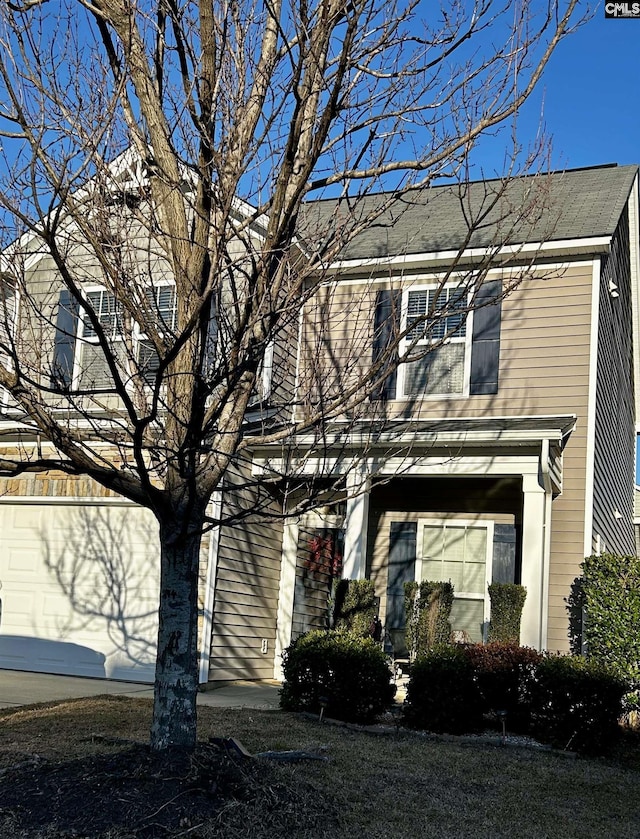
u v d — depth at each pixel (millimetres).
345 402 6172
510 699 9172
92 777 5223
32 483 12734
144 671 11703
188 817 4820
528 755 8180
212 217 5793
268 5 5332
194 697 5527
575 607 11328
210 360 6641
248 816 5031
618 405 16500
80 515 12562
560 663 8898
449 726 8898
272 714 9148
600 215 13117
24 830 4648
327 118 5273
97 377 11844
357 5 5359
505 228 12828
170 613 5496
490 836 5562
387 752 7719
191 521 5465
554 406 12516
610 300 14141
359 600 11055
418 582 13203
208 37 5535
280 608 13258
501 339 12906
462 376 12992
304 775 6477
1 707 8945
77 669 12102
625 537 19438
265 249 5387
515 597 11227
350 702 9062
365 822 5539
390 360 7496
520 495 13039
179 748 5406
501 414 12695
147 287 7336
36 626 12477
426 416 13000
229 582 11875
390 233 13852
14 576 12750
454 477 12023
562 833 5762
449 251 12664
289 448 6797
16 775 5445
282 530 13625
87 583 12336
